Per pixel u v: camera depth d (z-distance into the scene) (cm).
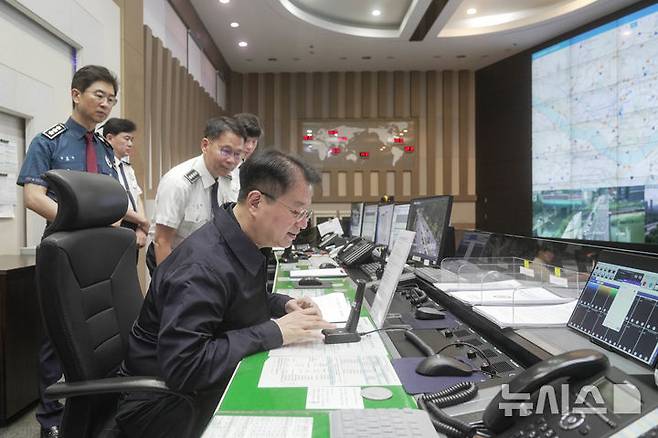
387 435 63
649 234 500
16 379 213
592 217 568
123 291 131
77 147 211
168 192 226
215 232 110
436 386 84
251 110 765
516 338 104
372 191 772
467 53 680
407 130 772
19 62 250
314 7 559
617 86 534
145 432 110
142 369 114
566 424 56
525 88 667
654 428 51
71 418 110
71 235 111
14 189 257
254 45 644
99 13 323
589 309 106
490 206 737
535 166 650
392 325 130
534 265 157
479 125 759
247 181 110
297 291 191
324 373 91
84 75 209
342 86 773
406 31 584
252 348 101
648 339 84
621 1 512
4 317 205
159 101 430
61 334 106
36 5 253
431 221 198
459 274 170
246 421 70
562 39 602
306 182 108
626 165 525
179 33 504
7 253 252
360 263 275
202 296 98
